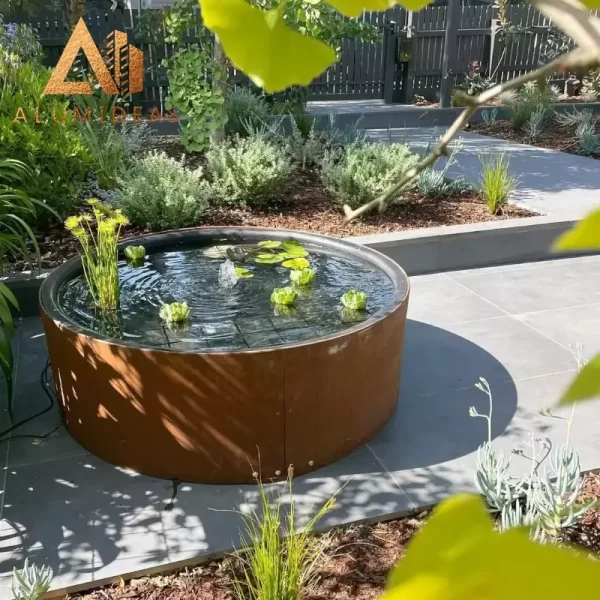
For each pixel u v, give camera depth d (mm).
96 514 2322
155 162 5184
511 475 2529
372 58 10695
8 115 4719
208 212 5156
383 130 9102
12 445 2725
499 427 2869
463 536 164
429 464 2615
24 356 3484
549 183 6391
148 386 2381
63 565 2088
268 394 2377
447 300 4285
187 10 5898
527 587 152
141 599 1989
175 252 3592
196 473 2480
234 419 2393
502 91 303
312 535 2234
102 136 5895
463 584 156
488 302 4254
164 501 2391
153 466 2516
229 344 2582
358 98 10914
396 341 2812
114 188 5285
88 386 2529
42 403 3039
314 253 3588
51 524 2273
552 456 2375
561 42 10336
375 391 2721
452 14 9570
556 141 8516
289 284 3201
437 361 3469
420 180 5535
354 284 3195
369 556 2135
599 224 160
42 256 4281
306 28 4891
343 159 5922
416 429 2857
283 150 5766
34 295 3957
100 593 2014
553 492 2121
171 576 2076
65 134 4805
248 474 2479
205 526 2264
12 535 2217
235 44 218
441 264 4789
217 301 3000
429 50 10859
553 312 4098
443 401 3082
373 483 2496
